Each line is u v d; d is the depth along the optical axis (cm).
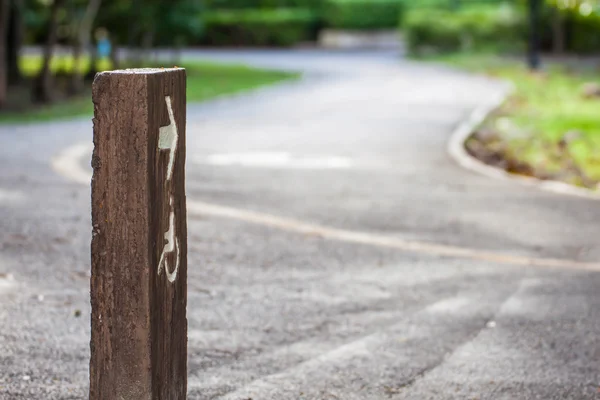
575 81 3212
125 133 331
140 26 3581
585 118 2050
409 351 591
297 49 5606
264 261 816
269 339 608
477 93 2736
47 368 545
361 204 1091
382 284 751
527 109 2286
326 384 532
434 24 4788
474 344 607
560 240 927
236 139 1688
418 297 716
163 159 345
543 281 768
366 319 657
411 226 977
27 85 2939
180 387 373
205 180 1231
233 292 716
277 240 898
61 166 1328
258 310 671
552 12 4759
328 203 1092
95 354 345
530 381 543
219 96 2641
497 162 1470
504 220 1015
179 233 364
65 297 693
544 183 1291
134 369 343
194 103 2436
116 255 338
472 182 1262
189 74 3566
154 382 347
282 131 1820
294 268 795
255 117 2083
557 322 655
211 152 1513
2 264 780
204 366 555
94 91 331
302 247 872
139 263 337
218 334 614
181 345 372
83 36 3180
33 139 1656
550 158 1483
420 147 1611
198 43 5753
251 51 5391
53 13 2481
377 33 6084
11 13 2962
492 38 4828
